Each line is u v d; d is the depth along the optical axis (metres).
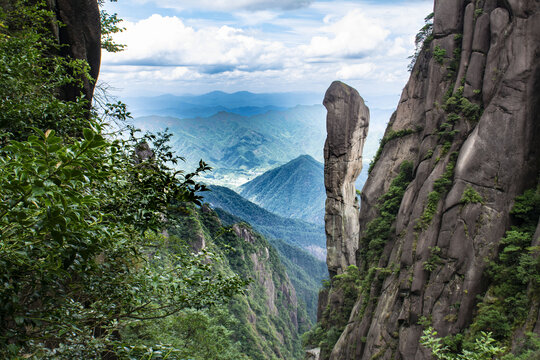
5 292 3.87
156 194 5.58
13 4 8.37
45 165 3.33
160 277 6.62
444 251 23.89
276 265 140.38
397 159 36.62
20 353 4.97
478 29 27.64
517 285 20.61
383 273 29.00
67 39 12.95
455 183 24.61
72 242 3.88
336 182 47.81
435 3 31.89
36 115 5.75
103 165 4.64
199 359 19.02
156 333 16.84
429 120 30.27
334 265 48.53
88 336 5.46
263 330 91.31
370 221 37.12
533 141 23.77
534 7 24.56
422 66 36.34
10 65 5.81
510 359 17.41
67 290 5.57
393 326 25.20
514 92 24.09
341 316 40.44
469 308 22.09
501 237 22.77
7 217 3.81
